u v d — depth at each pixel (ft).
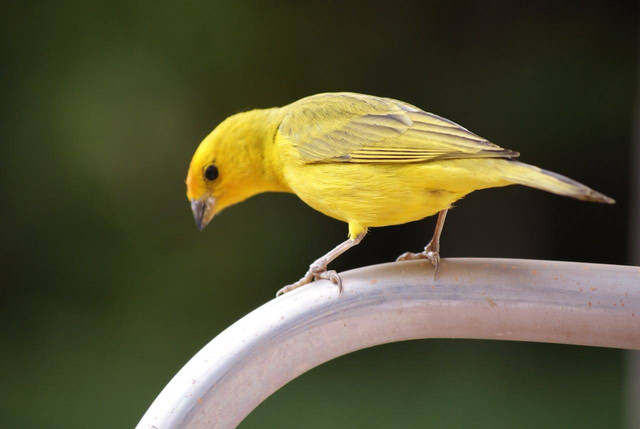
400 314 13.89
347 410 42.73
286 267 49.39
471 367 46.29
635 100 48.19
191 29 48.98
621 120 48.70
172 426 12.25
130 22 48.70
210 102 48.98
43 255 48.57
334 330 13.67
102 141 48.60
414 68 49.88
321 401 43.52
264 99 49.49
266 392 13.17
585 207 52.60
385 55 49.88
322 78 49.60
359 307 13.75
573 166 49.44
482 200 54.03
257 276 49.11
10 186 48.62
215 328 48.57
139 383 44.80
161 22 48.80
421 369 46.24
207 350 12.84
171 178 48.70
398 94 49.85
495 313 13.69
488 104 49.70
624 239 51.65
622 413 42.65
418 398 43.86
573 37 48.91
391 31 49.88
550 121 49.26
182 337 48.08
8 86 48.57
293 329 13.32
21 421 42.16
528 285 13.52
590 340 13.48
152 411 12.39
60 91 48.62
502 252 53.72
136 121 48.70
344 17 49.75
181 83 48.85
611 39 48.62
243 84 49.29
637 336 13.20
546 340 13.74
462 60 49.78
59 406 43.24
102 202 48.62
